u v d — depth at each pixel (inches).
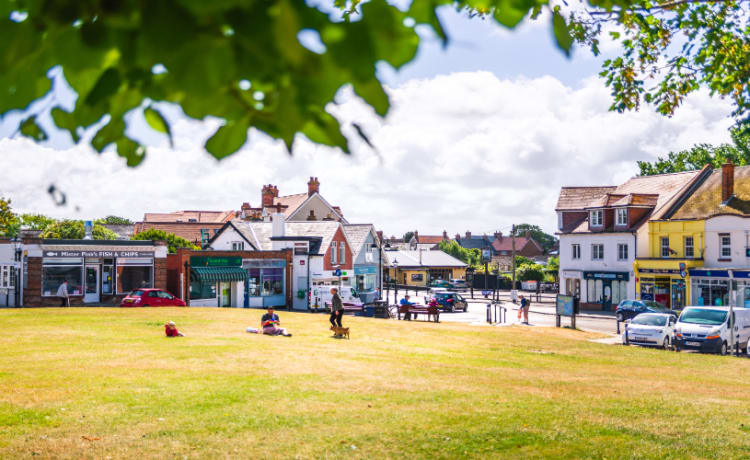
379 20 66.3
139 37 66.9
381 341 902.4
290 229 2158.0
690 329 1018.7
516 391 536.1
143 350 675.4
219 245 2188.7
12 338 749.3
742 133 369.4
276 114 69.8
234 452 334.6
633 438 386.0
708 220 1788.9
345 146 72.5
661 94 390.0
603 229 2100.1
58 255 1596.9
